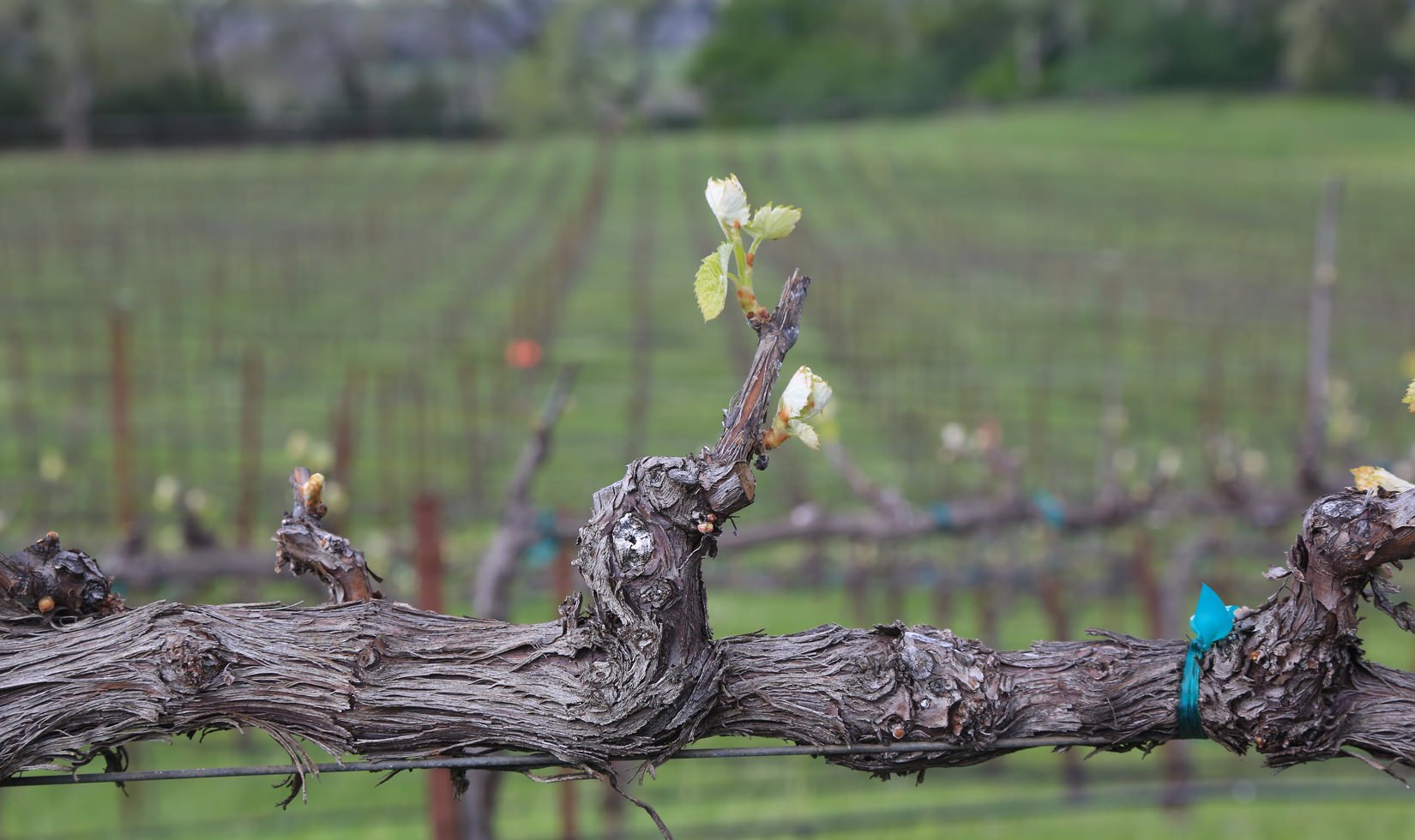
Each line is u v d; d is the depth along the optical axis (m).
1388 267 22.98
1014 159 38.28
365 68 44.12
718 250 1.54
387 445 11.19
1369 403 13.45
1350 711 1.65
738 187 1.53
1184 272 22.52
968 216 29.17
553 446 11.77
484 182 32.78
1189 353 16.47
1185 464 11.31
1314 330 6.28
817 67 50.88
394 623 1.69
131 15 38.06
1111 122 44.81
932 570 7.31
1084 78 50.25
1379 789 6.23
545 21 48.69
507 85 46.28
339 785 6.77
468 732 1.64
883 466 10.96
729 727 1.67
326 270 21.09
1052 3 51.91
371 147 39.47
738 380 14.62
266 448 11.61
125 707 1.64
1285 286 21.16
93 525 9.09
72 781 1.64
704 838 5.89
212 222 25.47
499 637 1.67
